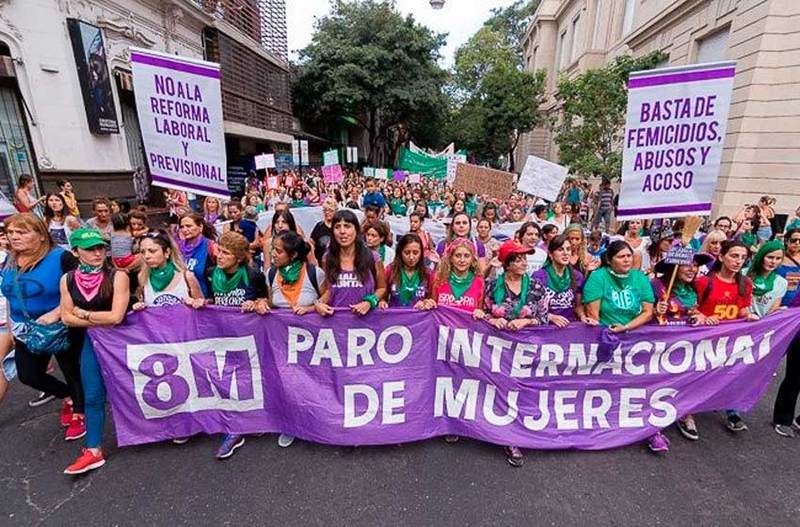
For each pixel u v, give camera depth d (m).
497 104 28.62
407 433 3.21
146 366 3.09
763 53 10.34
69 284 2.87
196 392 3.21
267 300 3.29
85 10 9.66
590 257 5.27
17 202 6.96
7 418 3.57
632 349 3.24
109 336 3.00
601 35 23.39
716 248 4.93
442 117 31.95
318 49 27.30
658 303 3.31
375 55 26.64
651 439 3.27
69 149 9.39
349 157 21.67
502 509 2.68
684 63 13.95
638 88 3.51
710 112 3.38
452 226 5.19
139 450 3.17
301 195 11.72
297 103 28.92
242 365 3.22
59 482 2.86
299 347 3.21
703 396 3.34
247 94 18.53
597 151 13.55
